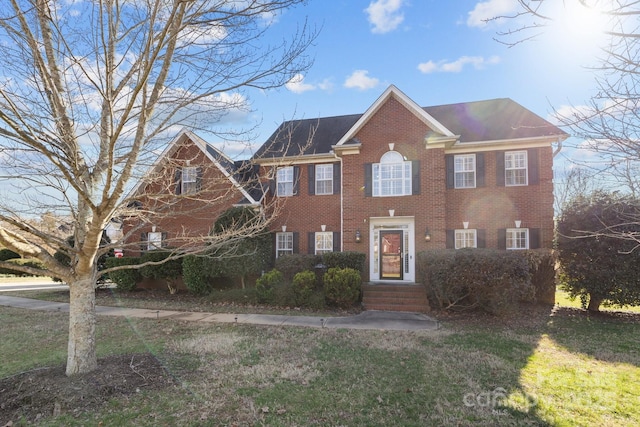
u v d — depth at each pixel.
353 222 14.98
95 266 5.90
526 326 9.55
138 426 4.17
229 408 4.62
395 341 7.86
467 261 10.18
